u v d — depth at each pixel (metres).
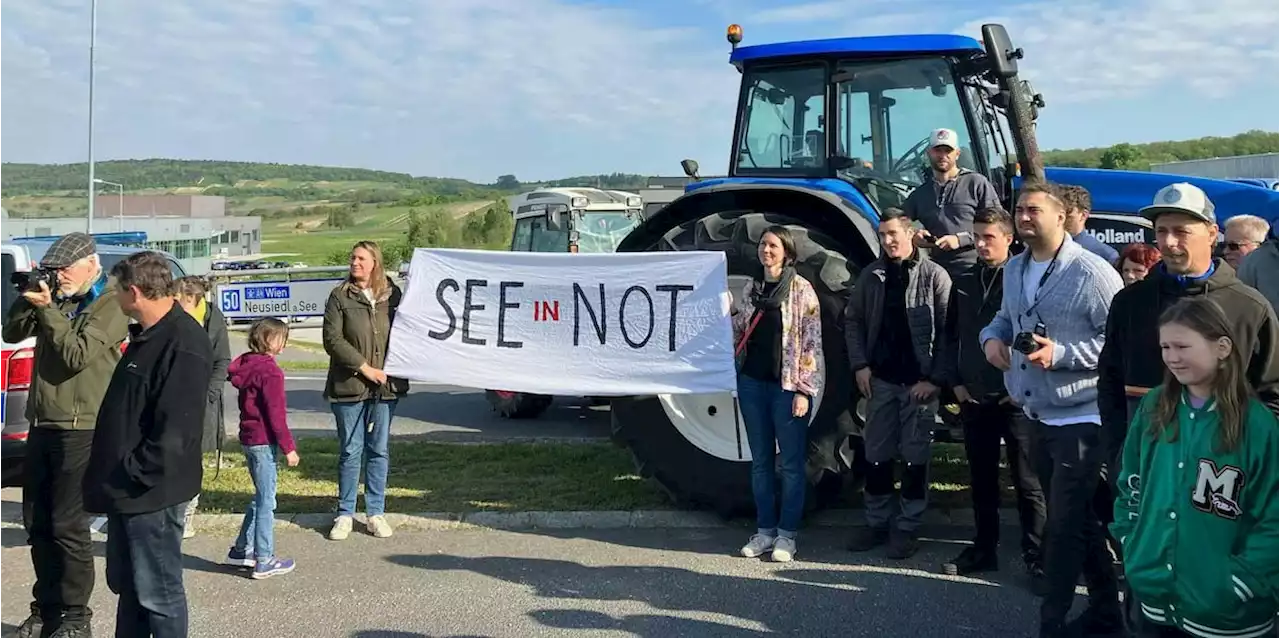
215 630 4.28
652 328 5.67
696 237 5.88
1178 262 3.33
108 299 4.10
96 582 4.92
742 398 5.23
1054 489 3.91
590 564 5.09
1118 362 3.58
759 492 5.21
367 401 5.62
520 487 6.68
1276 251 5.46
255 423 4.93
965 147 6.07
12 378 5.49
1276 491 2.56
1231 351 2.61
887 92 6.21
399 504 6.29
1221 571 2.61
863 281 5.05
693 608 4.49
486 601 4.59
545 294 5.82
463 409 10.67
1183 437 2.71
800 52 6.31
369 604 4.57
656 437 5.79
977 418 4.86
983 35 5.64
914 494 5.09
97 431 3.56
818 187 5.80
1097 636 4.06
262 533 4.94
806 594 4.64
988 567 4.92
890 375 5.00
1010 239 4.67
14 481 5.55
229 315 20.42
